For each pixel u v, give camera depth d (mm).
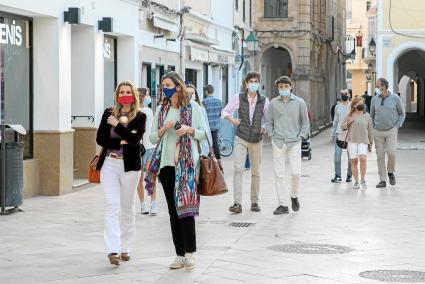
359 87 135625
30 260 15695
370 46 73750
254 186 22953
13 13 24719
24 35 25656
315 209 23484
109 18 30031
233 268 15062
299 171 22719
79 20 26734
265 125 22734
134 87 15469
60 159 26062
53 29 26109
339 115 32125
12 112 24859
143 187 22266
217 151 34250
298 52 73750
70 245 17375
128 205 15648
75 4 27562
